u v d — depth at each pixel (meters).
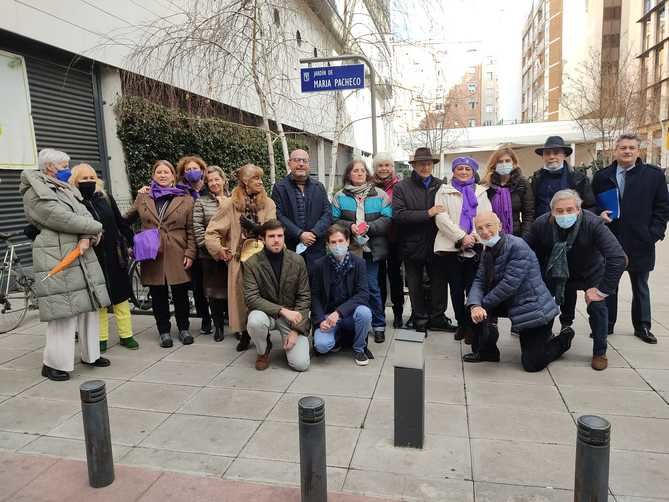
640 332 5.21
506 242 4.32
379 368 4.55
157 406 3.83
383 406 3.76
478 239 4.92
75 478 2.91
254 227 4.75
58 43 7.63
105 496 2.73
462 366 4.56
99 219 4.75
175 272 5.12
